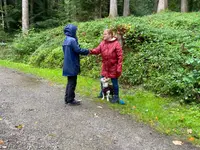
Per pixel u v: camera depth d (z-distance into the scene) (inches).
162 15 668.7
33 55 524.4
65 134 174.1
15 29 1003.3
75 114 211.0
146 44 355.3
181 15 640.4
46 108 223.3
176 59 302.2
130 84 313.9
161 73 299.6
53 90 286.8
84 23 574.6
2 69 421.1
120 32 362.3
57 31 611.8
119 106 236.4
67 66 220.2
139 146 163.2
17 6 1017.5
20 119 196.5
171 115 217.2
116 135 176.6
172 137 178.9
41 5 1016.2
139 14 1115.3
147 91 287.4
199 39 363.9
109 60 237.8
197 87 253.9
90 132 179.0
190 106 239.1
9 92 272.2
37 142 161.2
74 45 215.9
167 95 269.3
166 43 344.5
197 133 185.9
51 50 492.7
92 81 335.0
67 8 866.1
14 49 597.3
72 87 229.5
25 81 330.0
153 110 229.1
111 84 258.7
